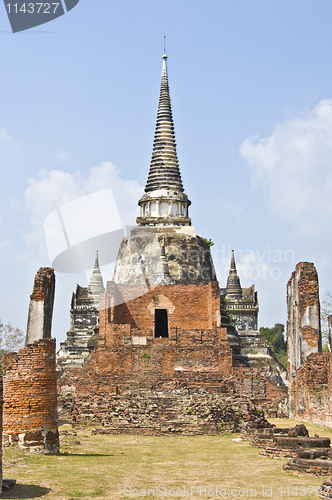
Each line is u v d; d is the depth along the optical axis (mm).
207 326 48281
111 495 17078
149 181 61188
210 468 21734
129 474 20125
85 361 53969
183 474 20469
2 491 16844
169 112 63750
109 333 44812
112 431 32781
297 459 21219
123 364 42969
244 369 43219
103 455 24344
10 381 23062
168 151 62156
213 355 43344
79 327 69062
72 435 31172
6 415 22891
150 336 45625
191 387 39719
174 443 29391
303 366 38094
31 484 17812
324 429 32875
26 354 23266
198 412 34188
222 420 34281
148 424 33500
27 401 22984
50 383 23438
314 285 39500
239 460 23625
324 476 19875
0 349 53312
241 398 37562
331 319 35281
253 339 66625
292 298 43125
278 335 112688
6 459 21016
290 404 41562
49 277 25906
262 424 31141
